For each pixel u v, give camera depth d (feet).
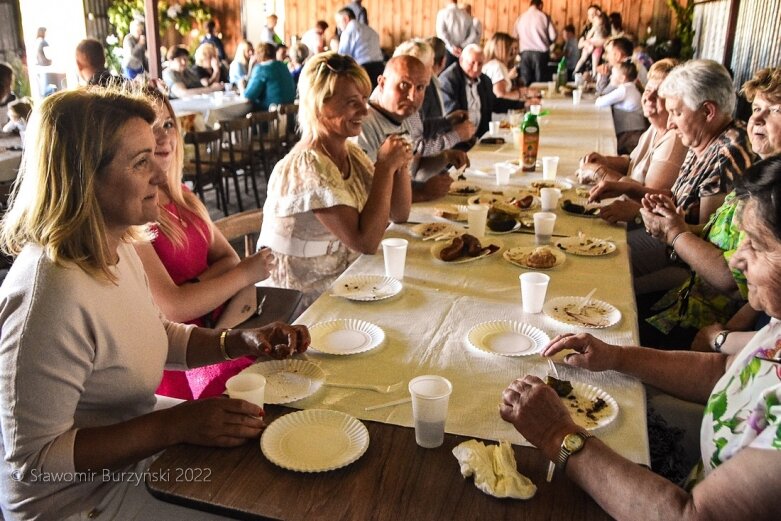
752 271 3.51
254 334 4.73
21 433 3.54
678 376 4.43
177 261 6.25
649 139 11.15
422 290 5.90
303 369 4.45
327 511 3.15
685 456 4.85
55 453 3.57
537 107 15.94
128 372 4.03
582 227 7.86
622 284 6.05
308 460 3.49
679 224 7.00
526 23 30.48
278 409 4.02
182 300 5.83
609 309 5.42
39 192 3.60
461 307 5.53
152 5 16.39
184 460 3.53
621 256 6.82
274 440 3.65
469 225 7.38
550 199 8.50
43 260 3.59
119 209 3.78
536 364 4.57
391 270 6.11
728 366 4.40
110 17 34.91
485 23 36.32
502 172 9.93
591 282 6.09
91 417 4.00
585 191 9.46
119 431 3.66
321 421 3.82
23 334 3.49
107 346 3.85
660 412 5.15
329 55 7.46
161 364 4.43
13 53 28.73
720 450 3.60
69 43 32.65
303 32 38.19
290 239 7.44
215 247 6.87
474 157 12.03
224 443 3.62
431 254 6.85
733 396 3.69
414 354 4.70
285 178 7.25
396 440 3.70
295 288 7.56
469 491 3.29
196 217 6.58
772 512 2.81
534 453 3.59
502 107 19.88
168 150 6.16
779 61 18.12
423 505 3.20
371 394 4.19
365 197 8.12
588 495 3.28
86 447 3.60
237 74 31.04
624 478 3.12
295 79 30.68
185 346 4.88
